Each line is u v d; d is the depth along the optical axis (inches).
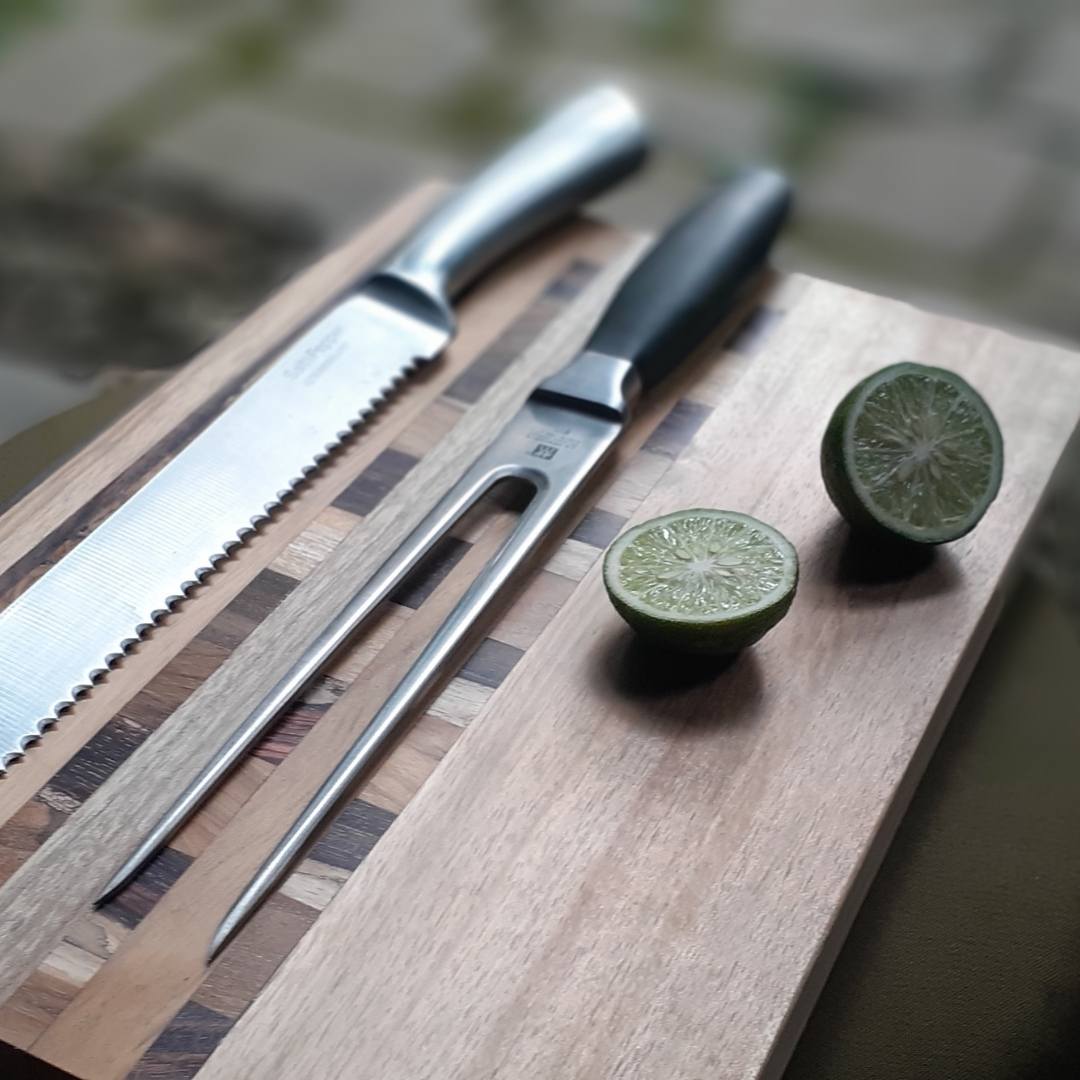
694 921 10.4
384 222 17.3
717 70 35.9
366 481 14.1
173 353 28.3
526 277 16.6
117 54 36.2
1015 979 12.6
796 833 11.0
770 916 10.5
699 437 14.2
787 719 11.7
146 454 14.3
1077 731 14.3
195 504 13.6
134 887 10.8
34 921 10.6
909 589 12.7
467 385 15.2
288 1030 9.9
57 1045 9.9
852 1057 12.2
